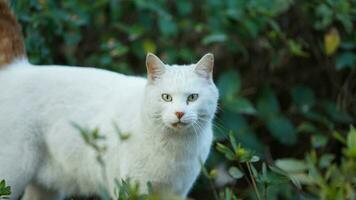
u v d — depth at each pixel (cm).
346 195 301
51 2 579
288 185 543
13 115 418
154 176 404
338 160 635
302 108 640
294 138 615
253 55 656
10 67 435
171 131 396
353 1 638
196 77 404
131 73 598
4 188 375
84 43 626
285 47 636
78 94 426
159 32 639
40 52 545
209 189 590
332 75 656
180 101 396
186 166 410
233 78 607
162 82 398
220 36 596
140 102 407
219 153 586
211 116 412
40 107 423
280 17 652
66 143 421
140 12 634
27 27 534
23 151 418
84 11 595
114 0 610
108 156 411
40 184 442
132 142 401
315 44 654
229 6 620
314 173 314
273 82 662
